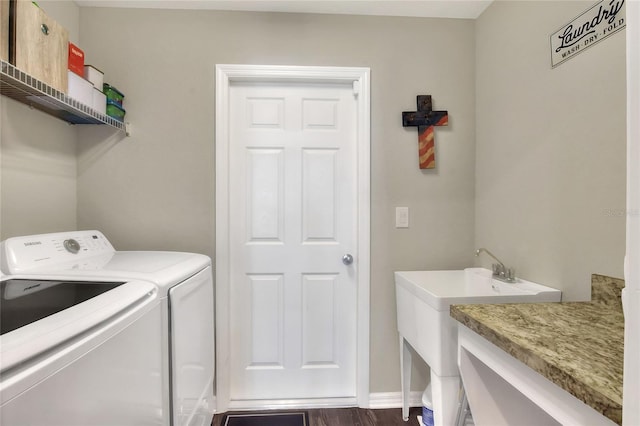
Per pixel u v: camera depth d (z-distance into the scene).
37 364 0.51
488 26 1.69
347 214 1.80
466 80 1.78
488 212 1.69
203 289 1.31
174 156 1.68
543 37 1.33
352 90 1.78
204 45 1.68
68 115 1.45
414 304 1.47
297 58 1.71
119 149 1.65
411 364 1.73
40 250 1.13
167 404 0.99
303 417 1.67
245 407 1.73
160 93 1.67
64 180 1.54
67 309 0.68
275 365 1.78
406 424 1.62
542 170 1.34
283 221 1.78
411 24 1.76
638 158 0.34
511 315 0.92
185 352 1.10
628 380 0.36
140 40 1.66
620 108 1.03
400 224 1.76
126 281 0.96
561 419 0.62
